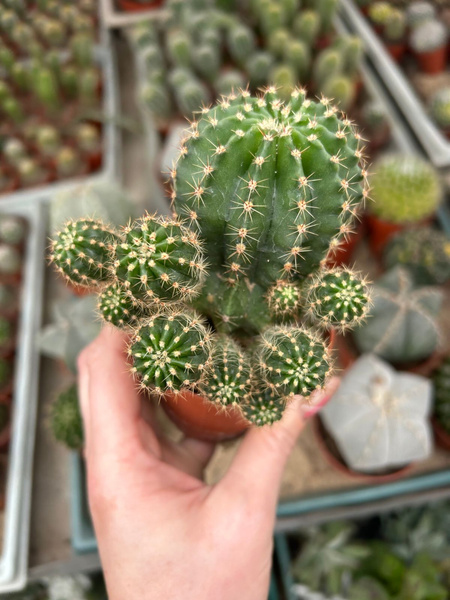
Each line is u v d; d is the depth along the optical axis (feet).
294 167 0.49
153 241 0.50
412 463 1.02
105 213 1.21
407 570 1.15
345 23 1.84
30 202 1.55
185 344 0.50
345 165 0.52
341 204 0.52
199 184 0.52
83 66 1.79
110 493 0.68
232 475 0.71
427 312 1.06
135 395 0.75
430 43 1.65
